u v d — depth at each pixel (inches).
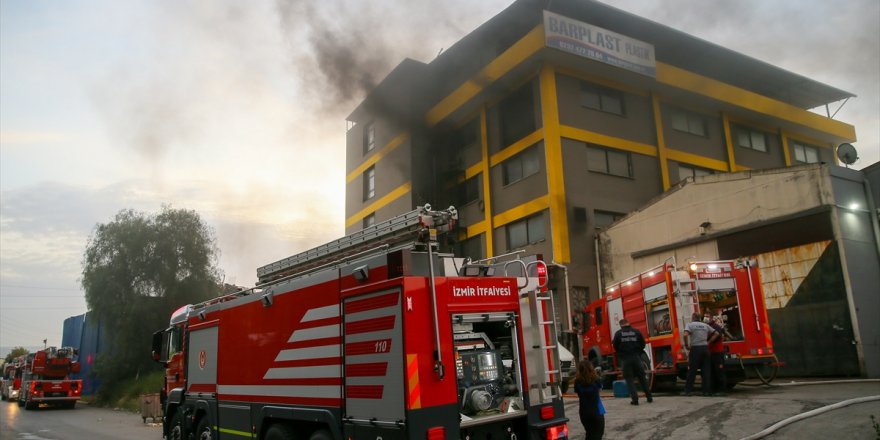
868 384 461.4
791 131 1224.8
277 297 281.3
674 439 310.2
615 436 330.0
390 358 205.8
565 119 893.2
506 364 232.1
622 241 816.9
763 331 481.7
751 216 644.7
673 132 1020.5
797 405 357.4
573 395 565.6
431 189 1122.0
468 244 1060.5
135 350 1091.3
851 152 633.6
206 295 1165.7
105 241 1142.3
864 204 596.4
